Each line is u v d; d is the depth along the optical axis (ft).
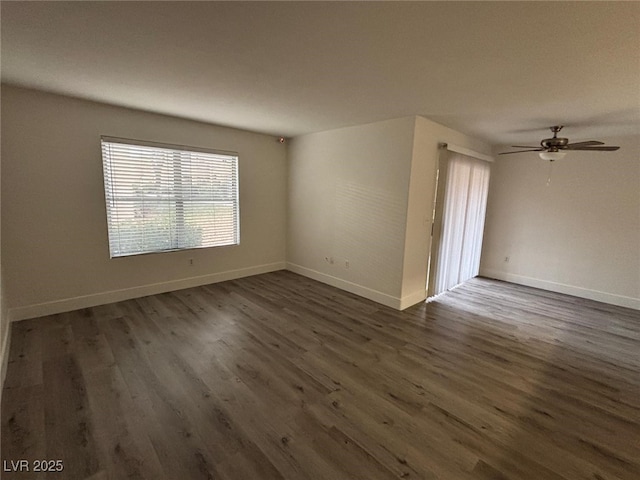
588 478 5.08
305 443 5.64
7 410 6.23
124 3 4.94
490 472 5.12
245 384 7.35
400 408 6.65
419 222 12.54
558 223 15.38
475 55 6.38
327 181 14.97
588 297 14.65
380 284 13.01
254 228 16.57
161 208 13.19
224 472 4.99
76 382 7.22
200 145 13.78
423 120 11.61
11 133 9.64
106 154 11.53
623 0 4.38
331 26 5.49
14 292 10.14
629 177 13.34
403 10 4.90
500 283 16.84
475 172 15.38
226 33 5.86
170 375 7.63
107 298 12.14
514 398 7.11
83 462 5.10
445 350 9.26
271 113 11.68
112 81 8.66
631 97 8.43
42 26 5.69
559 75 7.16
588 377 8.05
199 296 13.34
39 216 10.37
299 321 11.05
